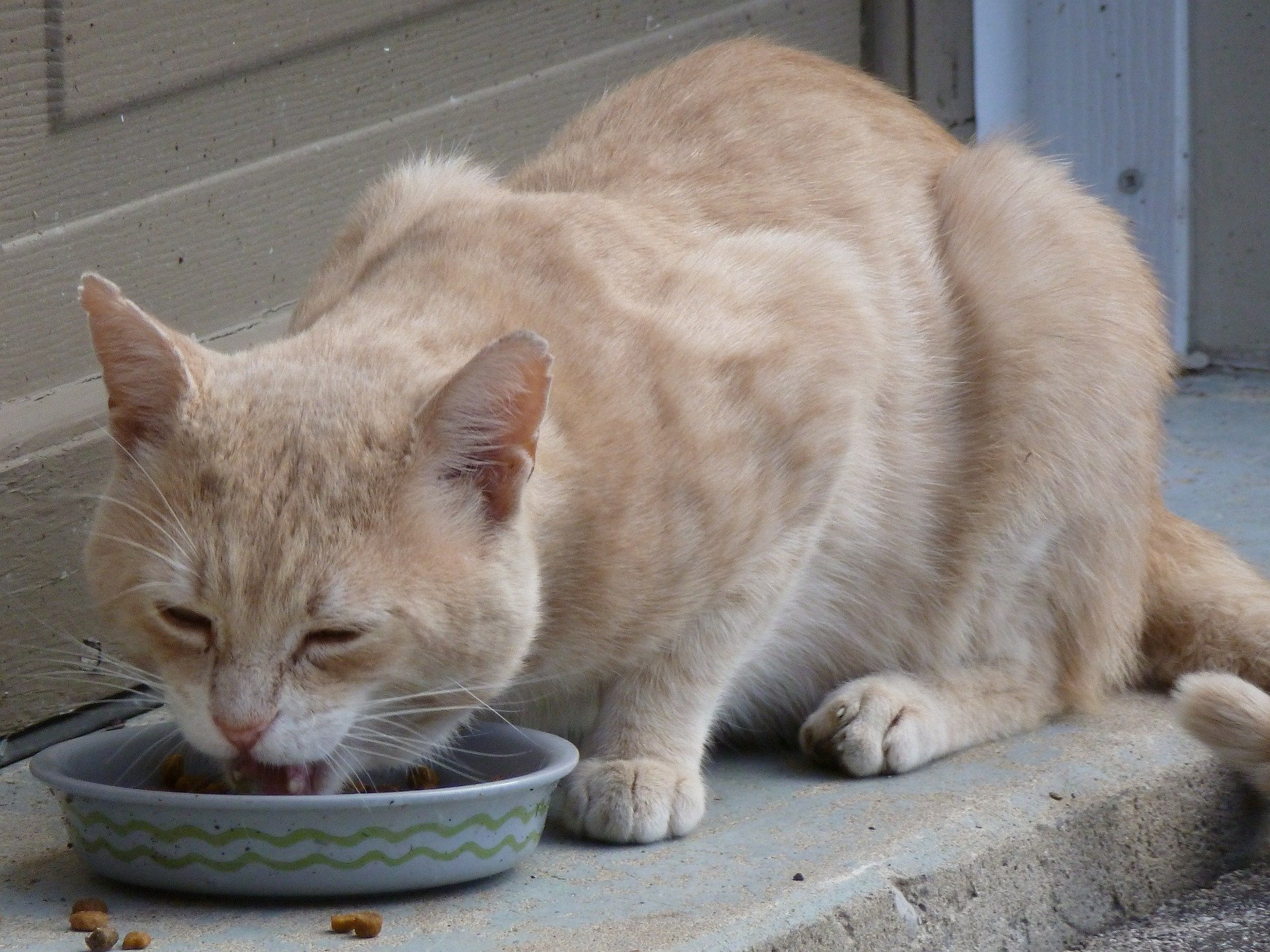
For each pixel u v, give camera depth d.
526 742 3.51
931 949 3.38
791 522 3.86
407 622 3.07
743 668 4.06
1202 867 4.05
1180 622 4.76
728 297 3.90
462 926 3.05
